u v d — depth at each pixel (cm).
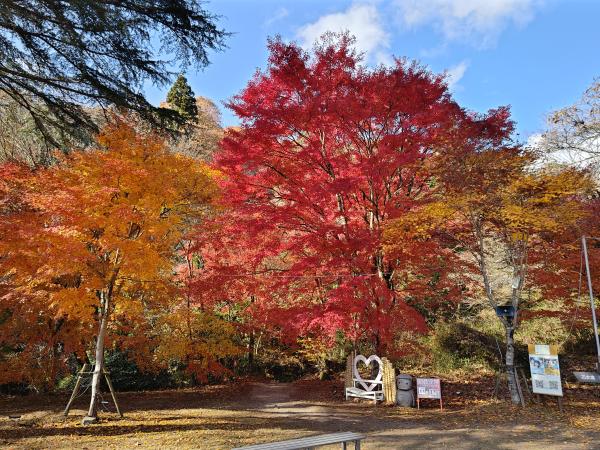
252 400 1291
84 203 829
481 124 1070
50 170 914
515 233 1042
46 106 847
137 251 859
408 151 1032
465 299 1838
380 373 1216
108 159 856
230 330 1362
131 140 920
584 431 809
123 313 1255
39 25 675
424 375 1517
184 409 1152
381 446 737
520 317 1188
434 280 1416
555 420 900
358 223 1195
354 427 890
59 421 972
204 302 1327
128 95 776
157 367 1399
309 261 1073
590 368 1412
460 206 960
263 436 807
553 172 1138
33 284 951
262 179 1148
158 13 704
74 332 1205
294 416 1031
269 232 1189
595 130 1588
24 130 897
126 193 923
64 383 1441
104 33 695
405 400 1127
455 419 945
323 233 1072
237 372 1681
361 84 1054
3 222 766
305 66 1027
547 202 973
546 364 1027
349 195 1196
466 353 1631
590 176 1150
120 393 1423
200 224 1071
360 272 1099
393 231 1012
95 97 794
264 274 1338
